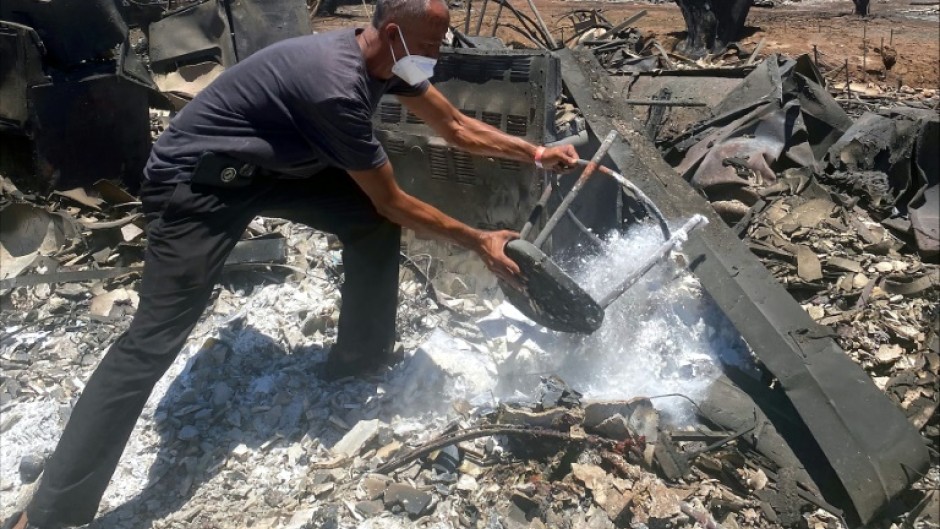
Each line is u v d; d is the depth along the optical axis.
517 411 3.20
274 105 2.70
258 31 6.98
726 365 3.56
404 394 3.51
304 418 3.45
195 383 3.63
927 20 12.16
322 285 4.28
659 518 2.88
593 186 4.27
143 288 2.85
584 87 4.73
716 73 5.64
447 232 2.94
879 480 2.94
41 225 4.78
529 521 2.93
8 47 4.70
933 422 3.45
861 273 4.20
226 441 3.36
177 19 7.00
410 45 2.63
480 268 4.31
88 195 5.13
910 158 4.82
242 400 3.55
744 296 3.53
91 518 2.95
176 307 2.84
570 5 13.80
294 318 4.02
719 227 3.89
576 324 3.15
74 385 3.72
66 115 4.93
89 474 2.84
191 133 2.76
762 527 2.96
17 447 3.40
